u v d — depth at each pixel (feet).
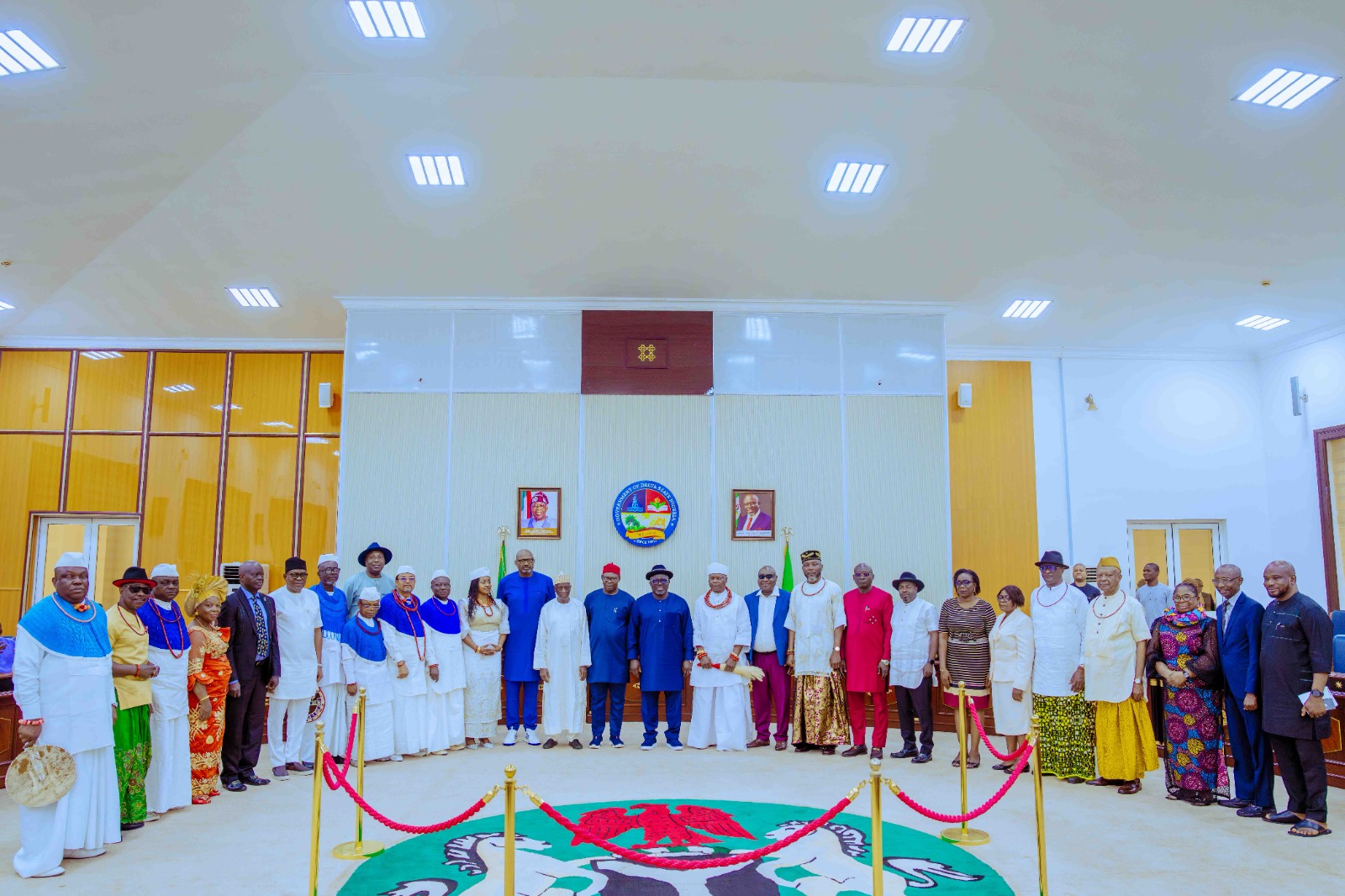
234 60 21.34
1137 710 21.59
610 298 34.86
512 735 28.66
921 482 34.73
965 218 28.78
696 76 22.45
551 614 28.22
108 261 31.19
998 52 21.48
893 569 34.14
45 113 22.63
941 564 34.32
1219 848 16.99
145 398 39.06
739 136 24.84
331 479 38.73
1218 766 20.56
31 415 38.83
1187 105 22.81
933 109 23.77
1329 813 19.58
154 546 38.29
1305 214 27.68
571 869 15.62
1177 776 20.79
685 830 18.01
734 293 34.42
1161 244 30.19
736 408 34.71
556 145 25.14
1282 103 22.43
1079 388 41.24
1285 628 18.66
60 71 21.16
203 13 19.67
